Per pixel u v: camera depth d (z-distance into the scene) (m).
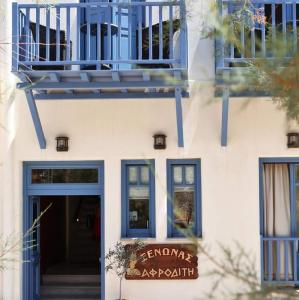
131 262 8.05
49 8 7.25
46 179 8.49
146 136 8.27
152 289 8.13
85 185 8.46
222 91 3.59
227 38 3.63
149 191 8.34
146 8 8.25
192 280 8.09
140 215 8.36
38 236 8.91
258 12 5.94
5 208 8.23
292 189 8.28
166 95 8.16
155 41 7.93
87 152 8.30
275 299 2.89
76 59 7.78
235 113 8.13
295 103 3.09
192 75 8.09
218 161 8.20
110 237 8.23
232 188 8.16
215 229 8.14
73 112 8.34
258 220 8.12
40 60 7.75
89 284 9.84
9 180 8.25
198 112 8.20
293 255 8.22
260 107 8.16
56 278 9.94
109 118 8.30
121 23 8.06
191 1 7.18
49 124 8.31
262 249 8.17
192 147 8.20
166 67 7.80
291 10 7.64
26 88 7.33
